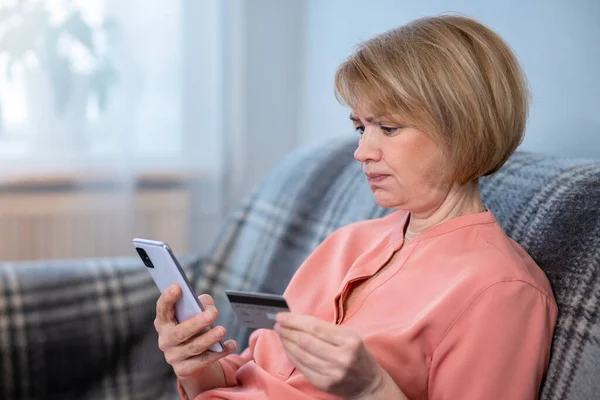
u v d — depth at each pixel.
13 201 2.18
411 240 1.07
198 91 2.33
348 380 0.84
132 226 2.31
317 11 2.37
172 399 1.64
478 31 0.98
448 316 0.93
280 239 1.58
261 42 2.46
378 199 1.03
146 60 2.25
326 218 1.51
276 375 1.09
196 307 1.00
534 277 0.97
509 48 1.00
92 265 1.65
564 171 1.12
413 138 0.97
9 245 2.20
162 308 1.01
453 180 0.99
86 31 2.15
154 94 2.28
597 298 0.93
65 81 2.14
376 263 1.08
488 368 0.90
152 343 1.65
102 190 2.24
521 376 0.90
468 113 0.94
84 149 2.19
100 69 2.18
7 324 1.52
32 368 1.54
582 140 1.39
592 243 0.98
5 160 2.13
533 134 1.52
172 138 2.32
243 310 0.88
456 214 1.04
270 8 2.45
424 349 0.95
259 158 2.52
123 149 2.22
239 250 1.68
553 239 1.04
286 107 2.53
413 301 0.99
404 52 0.96
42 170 2.16
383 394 0.87
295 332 0.84
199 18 2.30
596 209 1.01
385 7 2.00
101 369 1.60
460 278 0.95
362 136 1.01
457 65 0.94
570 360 0.92
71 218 2.24
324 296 1.16
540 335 0.92
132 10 2.20
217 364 1.18
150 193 2.33
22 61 2.11
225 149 2.45
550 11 1.45
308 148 1.75
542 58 1.48
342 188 1.53
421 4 1.84
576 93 1.40
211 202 2.40
